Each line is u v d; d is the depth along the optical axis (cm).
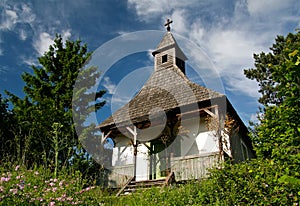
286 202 472
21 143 841
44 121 1255
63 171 658
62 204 496
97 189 748
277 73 316
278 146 475
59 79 1723
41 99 1570
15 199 440
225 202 586
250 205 545
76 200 535
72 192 551
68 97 1575
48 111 1339
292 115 311
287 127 324
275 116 576
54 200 489
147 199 723
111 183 1103
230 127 1105
